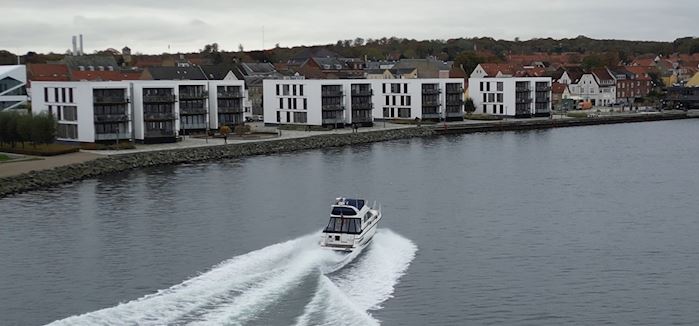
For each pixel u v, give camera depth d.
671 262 66.56
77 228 79.06
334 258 62.56
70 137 144.88
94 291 57.75
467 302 55.44
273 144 150.25
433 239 74.69
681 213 87.81
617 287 59.56
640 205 92.81
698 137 179.38
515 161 134.62
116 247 71.00
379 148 156.75
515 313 53.59
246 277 56.25
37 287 58.97
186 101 163.50
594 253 69.50
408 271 62.59
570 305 55.38
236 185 106.94
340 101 188.50
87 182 109.44
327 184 108.06
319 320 47.88
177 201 94.19
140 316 47.72
